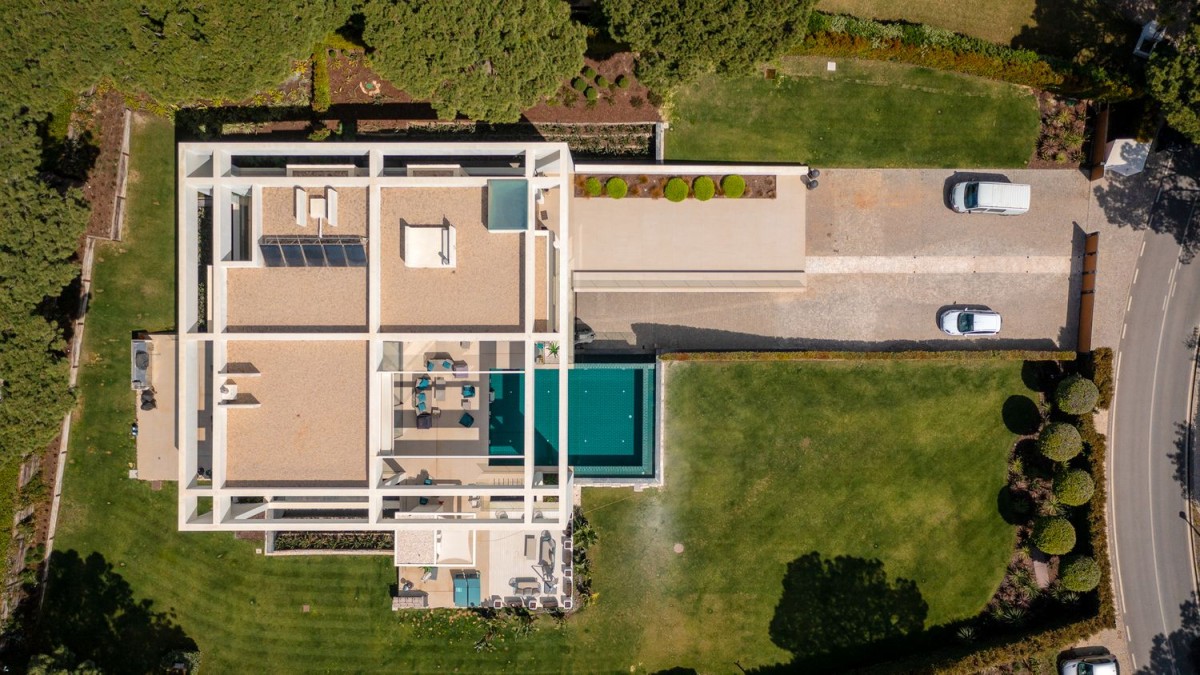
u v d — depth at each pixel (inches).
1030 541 1473.9
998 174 1467.8
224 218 1182.9
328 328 1187.9
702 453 1481.3
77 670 1371.8
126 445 1461.6
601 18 1321.4
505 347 1291.8
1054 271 1476.4
